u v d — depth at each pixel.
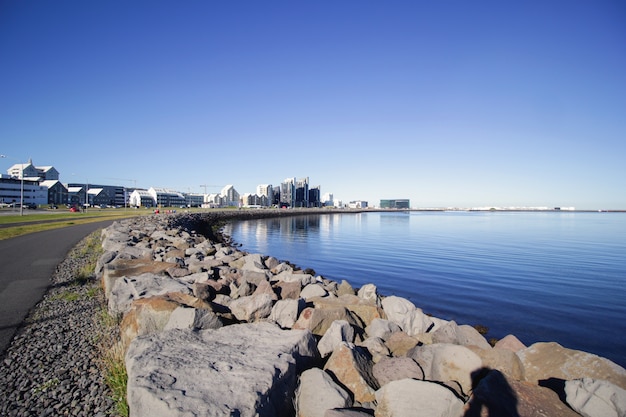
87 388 5.19
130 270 10.98
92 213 72.19
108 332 7.34
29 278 12.23
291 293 10.02
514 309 14.87
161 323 6.29
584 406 3.85
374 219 125.25
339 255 31.70
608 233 63.38
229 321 7.03
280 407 4.15
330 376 4.59
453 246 39.75
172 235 26.20
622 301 16.30
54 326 7.69
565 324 13.06
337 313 7.14
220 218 85.19
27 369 5.74
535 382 4.92
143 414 3.63
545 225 91.62
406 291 17.89
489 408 3.82
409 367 4.98
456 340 6.74
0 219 44.84
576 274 23.14
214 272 12.52
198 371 4.22
